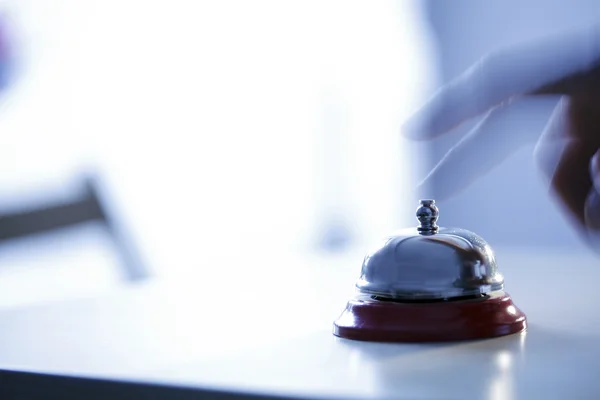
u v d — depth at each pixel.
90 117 2.54
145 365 0.45
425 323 0.49
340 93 3.11
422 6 3.08
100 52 2.57
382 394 0.35
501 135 0.81
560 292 0.75
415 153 3.14
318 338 0.52
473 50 3.01
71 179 2.45
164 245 2.72
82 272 2.38
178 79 2.75
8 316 0.74
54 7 2.47
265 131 2.98
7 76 2.37
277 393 0.36
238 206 2.93
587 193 0.87
